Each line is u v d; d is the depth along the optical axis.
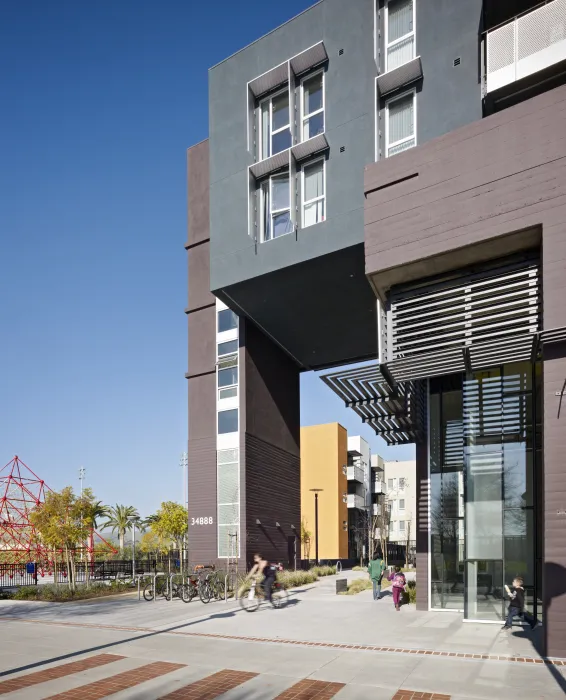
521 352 11.95
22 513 50.16
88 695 7.82
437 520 16.25
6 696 7.80
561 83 13.61
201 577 19.75
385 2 19.34
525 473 13.67
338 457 55.19
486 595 13.77
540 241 12.07
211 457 27.59
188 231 30.62
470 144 12.55
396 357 14.16
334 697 7.54
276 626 13.55
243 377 27.19
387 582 24.95
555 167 11.34
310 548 53.44
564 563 9.94
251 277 21.70
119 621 14.96
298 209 21.05
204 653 10.52
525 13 13.66
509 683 8.10
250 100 22.55
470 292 13.16
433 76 17.42
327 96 20.30
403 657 9.88
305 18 21.25
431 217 12.91
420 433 16.89
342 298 23.84
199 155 31.03
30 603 20.41
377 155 18.02
